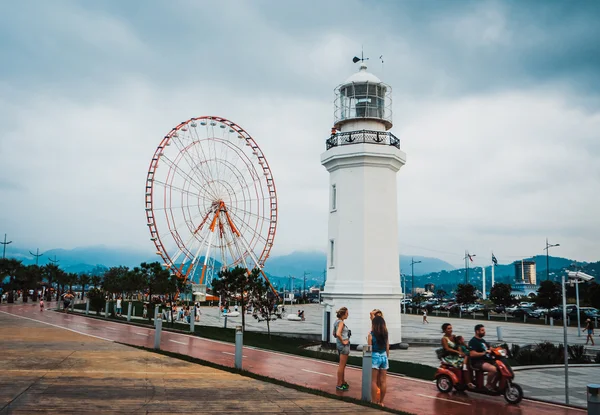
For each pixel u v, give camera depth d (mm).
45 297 94562
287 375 18656
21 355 18344
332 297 35250
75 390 13016
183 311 61500
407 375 20828
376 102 37594
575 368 25609
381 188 35812
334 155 36188
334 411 12625
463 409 15062
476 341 17047
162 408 11734
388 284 35000
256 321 64375
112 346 22109
